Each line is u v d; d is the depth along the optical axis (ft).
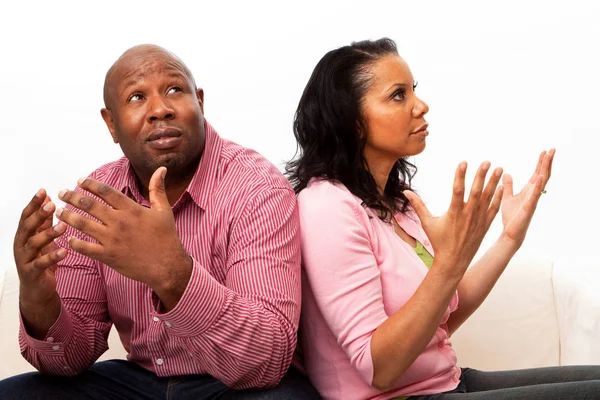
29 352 5.01
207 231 5.05
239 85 8.23
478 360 6.75
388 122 5.20
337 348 5.01
